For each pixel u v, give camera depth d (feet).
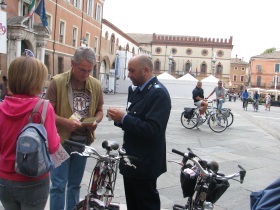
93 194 8.47
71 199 10.98
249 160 23.97
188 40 239.50
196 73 239.30
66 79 10.37
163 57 242.58
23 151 6.33
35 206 7.14
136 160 9.22
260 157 25.26
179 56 241.14
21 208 7.22
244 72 305.12
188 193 10.21
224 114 38.60
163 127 9.07
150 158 9.25
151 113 8.85
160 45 242.78
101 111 11.37
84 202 8.51
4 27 36.40
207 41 238.48
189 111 38.32
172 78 136.56
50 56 91.04
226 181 9.68
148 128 8.71
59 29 95.71
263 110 99.96
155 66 244.01
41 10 72.69
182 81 134.72
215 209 14.33
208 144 29.32
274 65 253.65
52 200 10.34
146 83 9.33
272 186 4.74
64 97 10.32
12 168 6.89
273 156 26.00
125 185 10.02
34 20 81.20
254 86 258.57
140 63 9.23
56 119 9.91
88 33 119.85
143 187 9.54
